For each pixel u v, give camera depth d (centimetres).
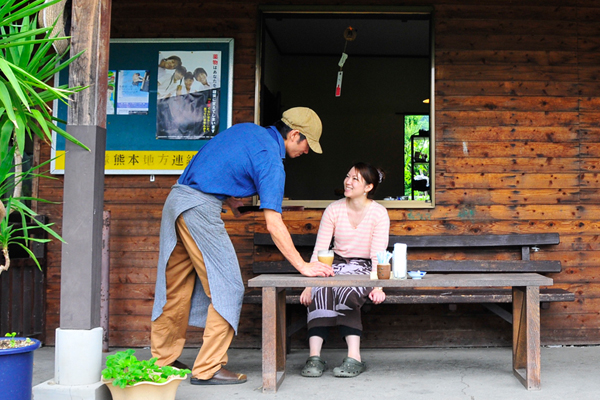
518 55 418
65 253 258
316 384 304
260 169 293
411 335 409
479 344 409
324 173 839
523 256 405
